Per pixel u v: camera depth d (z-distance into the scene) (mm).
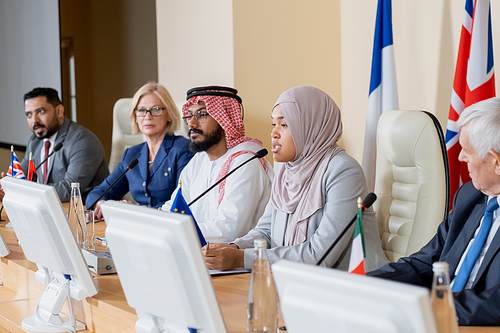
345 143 3871
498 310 1285
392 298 717
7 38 6109
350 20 3762
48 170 3896
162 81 4434
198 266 1047
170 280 1093
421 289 708
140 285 1188
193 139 2621
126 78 5371
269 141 3762
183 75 4156
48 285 1790
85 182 3785
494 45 2938
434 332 701
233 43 3600
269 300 1163
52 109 3852
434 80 3227
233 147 2625
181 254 1056
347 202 1914
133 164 2428
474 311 1290
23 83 5875
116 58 5402
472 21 2844
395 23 3439
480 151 1459
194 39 3996
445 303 868
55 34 5328
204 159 2801
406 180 2215
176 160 3207
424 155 2137
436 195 2125
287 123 2039
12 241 2594
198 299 1075
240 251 1900
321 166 2029
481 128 1442
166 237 1066
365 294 748
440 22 3170
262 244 1171
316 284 810
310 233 2008
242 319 1386
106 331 1611
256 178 2471
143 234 1123
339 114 2107
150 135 3256
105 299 1631
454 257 1646
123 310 1528
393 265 1734
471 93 2752
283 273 854
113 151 4539
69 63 5559
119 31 5348
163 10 4352
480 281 1481
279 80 3746
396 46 3443
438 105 3211
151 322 1253
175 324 1198
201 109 2600
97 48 5469
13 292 2203
